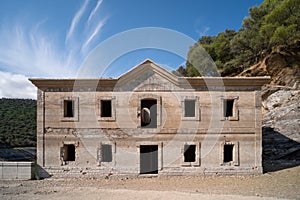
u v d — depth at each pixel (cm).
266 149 2605
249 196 1248
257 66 3575
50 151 1811
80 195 1298
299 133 2591
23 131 5066
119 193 1338
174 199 1199
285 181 1602
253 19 4166
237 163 1805
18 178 1756
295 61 3284
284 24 3400
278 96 3161
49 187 1521
